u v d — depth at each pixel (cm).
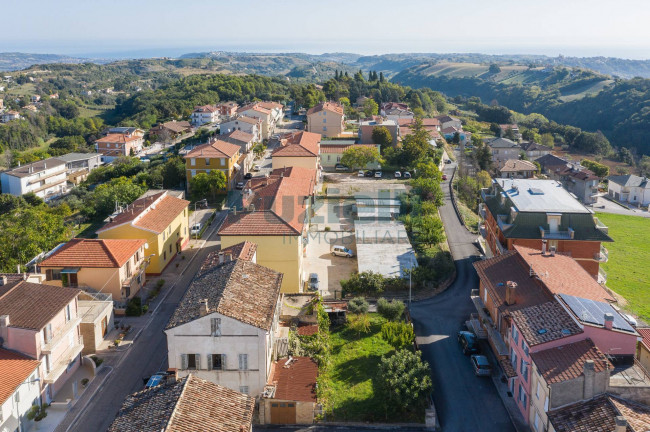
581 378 3338
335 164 12225
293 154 9669
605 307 4103
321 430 3875
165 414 2734
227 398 3017
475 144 15912
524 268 4991
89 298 5422
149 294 6028
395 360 4200
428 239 7362
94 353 4884
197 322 3897
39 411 3969
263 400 3906
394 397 3978
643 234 9838
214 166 10112
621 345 3719
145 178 10869
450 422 3962
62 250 5803
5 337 4003
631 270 7650
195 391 2956
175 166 10712
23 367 3884
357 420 3959
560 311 4050
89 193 11338
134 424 2764
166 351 4912
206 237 8031
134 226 6431
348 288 6084
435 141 14762
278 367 4322
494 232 6656
